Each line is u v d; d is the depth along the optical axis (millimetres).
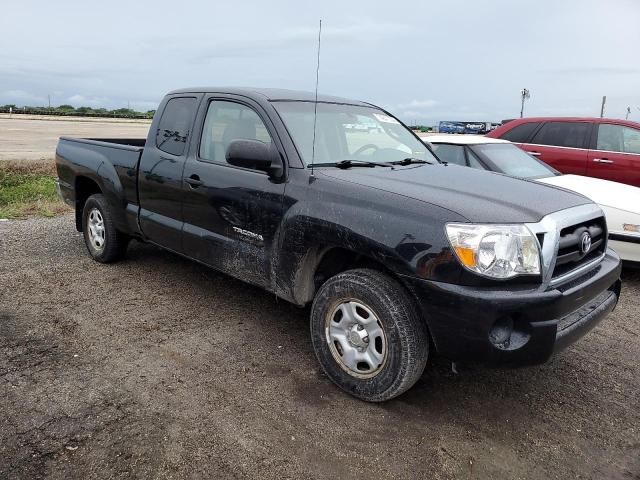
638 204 5602
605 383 3668
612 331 4570
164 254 6285
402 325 3041
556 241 3018
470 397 3430
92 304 4719
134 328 4246
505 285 2861
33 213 8781
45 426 2941
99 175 5484
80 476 2572
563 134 8453
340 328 3377
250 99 4156
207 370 3625
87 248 6121
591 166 8141
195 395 3309
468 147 6762
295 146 3773
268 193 3742
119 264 5867
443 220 2938
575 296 3037
